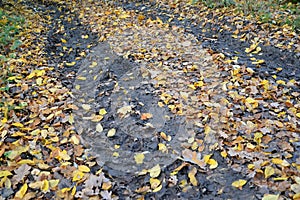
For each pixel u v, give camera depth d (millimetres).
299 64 4168
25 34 5531
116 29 5781
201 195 2467
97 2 7598
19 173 2598
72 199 2430
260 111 3293
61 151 2881
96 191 2500
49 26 6289
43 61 4691
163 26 5777
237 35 5141
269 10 5660
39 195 2445
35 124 3229
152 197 2471
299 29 4930
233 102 3461
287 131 2982
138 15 6438
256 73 3996
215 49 4758
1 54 4676
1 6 6629
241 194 2428
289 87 3686
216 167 2686
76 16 6828
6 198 2410
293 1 6129
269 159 2670
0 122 3176
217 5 6133
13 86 3906
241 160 2703
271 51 4527
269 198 2307
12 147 2844
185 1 6734
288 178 2469
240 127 3074
